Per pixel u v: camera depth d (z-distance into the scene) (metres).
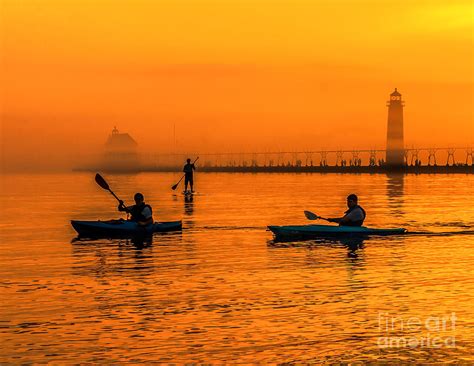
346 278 30.19
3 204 84.81
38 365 18.39
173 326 22.11
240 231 50.38
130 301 25.78
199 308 24.53
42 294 27.19
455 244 42.06
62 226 55.69
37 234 49.53
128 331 21.56
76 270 33.09
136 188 137.50
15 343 20.31
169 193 111.62
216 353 19.33
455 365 18.31
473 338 20.62
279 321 22.64
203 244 42.84
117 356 19.11
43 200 94.25
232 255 37.81
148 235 48.03
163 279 30.39
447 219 59.81
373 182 178.88
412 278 30.11
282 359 18.80
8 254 38.91
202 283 29.33
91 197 101.81
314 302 25.33
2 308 24.69
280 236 46.97
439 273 31.34
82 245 42.88
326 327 21.88
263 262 35.12
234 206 77.38
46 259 36.88
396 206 77.44
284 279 30.11
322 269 32.72
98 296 26.72
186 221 58.22
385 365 18.33
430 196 100.69
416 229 50.97
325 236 46.72
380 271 31.98
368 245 41.72
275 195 103.62
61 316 23.47
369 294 26.67
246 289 27.89
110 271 32.72
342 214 65.81
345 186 145.62
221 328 21.84
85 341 20.52
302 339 20.61
